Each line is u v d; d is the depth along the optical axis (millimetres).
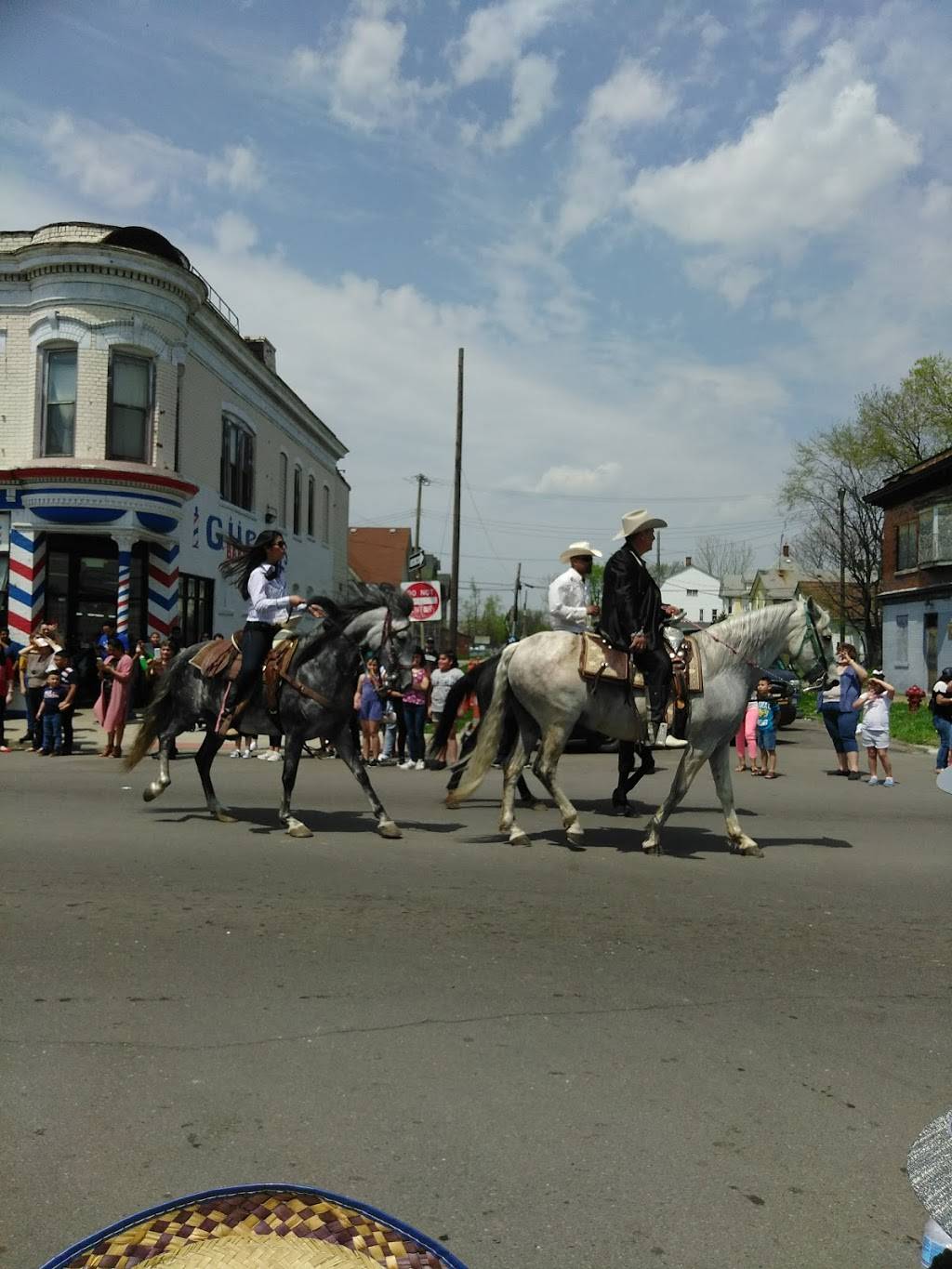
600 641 8453
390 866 7730
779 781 14383
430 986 5074
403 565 71812
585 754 17188
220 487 25484
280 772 13852
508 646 8914
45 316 20547
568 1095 3900
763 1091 3967
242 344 25594
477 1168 3357
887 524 43125
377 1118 3689
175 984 5047
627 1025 4625
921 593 38875
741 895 7066
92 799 10883
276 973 5219
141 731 9961
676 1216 3098
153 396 21266
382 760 15383
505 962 5477
